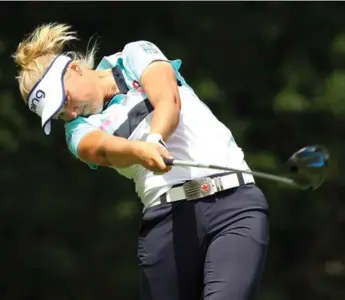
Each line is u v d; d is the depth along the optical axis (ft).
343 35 206.69
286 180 51.67
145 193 55.31
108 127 54.60
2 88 189.16
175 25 206.18
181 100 55.31
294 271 196.03
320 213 195.00
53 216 186.60
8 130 187.11
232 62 204.95
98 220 187.01
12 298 187.32
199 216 53.93
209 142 54.54
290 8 207.92
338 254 197.06
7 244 186.50
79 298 185.88
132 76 55.42
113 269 185.26
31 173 187.62
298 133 200.54
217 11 206.18
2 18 200.34
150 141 51.52
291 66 202.59
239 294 52.01
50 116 53.93
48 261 184.96
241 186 54.13
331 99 197.06
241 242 53.01
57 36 55.36
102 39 204.85
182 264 54.39
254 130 200.54
